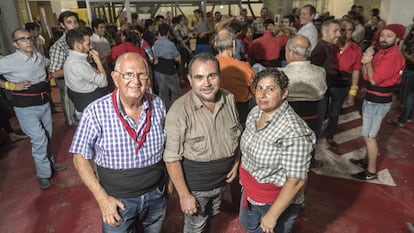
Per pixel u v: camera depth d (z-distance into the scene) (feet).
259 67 9.43
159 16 24.66
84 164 5.26
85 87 9.82
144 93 5.24
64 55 12.00
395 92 19.69
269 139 5.04
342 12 34.96
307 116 8.17
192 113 5.63
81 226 8.68
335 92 11.87
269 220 5.15
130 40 16.38
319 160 11.99
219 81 5.51
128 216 5.63
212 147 5.79
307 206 9.30
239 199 8.95
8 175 11.44
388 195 9.78
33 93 9.42
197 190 6.11
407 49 14.65
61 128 15.53
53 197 10.03
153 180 5.70
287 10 30.40
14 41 8.93
